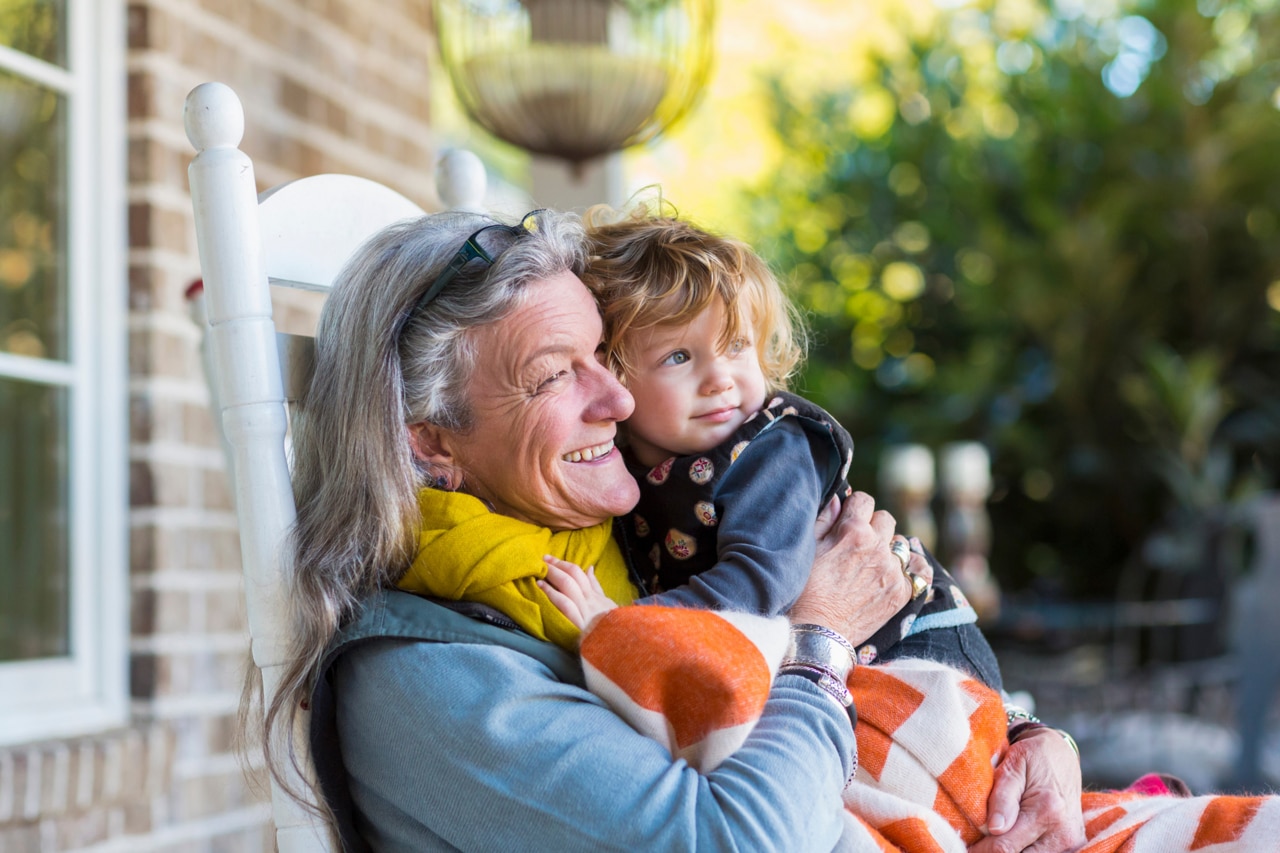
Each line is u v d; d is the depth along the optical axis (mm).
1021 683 4344
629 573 1467
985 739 1363
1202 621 4461
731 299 1438
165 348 2547
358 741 1229
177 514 2559
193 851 2539
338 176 1487
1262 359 6520
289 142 2998
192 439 2609
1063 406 6414
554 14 3158
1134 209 6410
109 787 2283
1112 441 6395
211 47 2727
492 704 1169
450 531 1271
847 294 6949
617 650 1195
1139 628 5055
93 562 2471
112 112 2527
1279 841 1272
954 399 6379
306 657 1217
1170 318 6527
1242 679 4020
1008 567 6605
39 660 2404
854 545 1452
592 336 1372
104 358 2496
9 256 2428
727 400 1461
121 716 2473
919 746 1332
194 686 2578
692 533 1446
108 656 2469
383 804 1240
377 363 1288
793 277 6770
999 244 6383
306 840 1222
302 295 2957
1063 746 1423
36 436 2434
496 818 1146
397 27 3475
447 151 1709
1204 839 1305
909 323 6891
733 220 7336
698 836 1104
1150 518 6387
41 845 2195
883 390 6848
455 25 3232
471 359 1316
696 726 1180
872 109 7379
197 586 2604
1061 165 6586
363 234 1501
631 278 1447
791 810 1133
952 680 1369
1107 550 6551
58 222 2471
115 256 2520
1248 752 3961
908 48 6973
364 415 1279
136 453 2516
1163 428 6148
